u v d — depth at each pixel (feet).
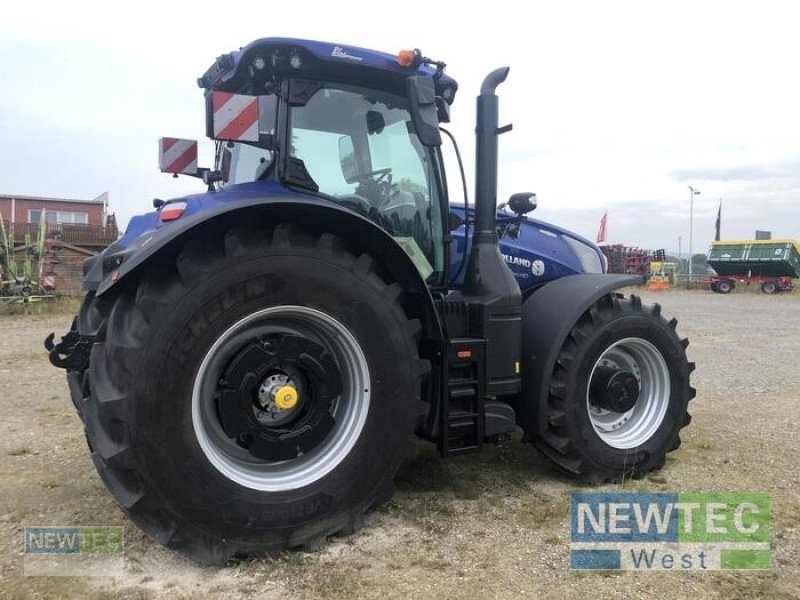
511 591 8.38
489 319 11.21
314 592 8.20
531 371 11.97
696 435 15.64
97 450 8.35
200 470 8.47
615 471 12.34
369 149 11.24
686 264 128.67
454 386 10.73
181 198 10.24
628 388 12.51
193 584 8.34
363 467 9.54
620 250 104.99
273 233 9.05
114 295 9.43
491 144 11.76
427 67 11.49
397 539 9.71
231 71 11.31
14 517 10.43
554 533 10.09
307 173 10.58
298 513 9.06
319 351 9.35
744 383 22.27
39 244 50.93
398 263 10.02
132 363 8.14
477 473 12.71
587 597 8.30
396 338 9.70
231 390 8.83
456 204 12.98
